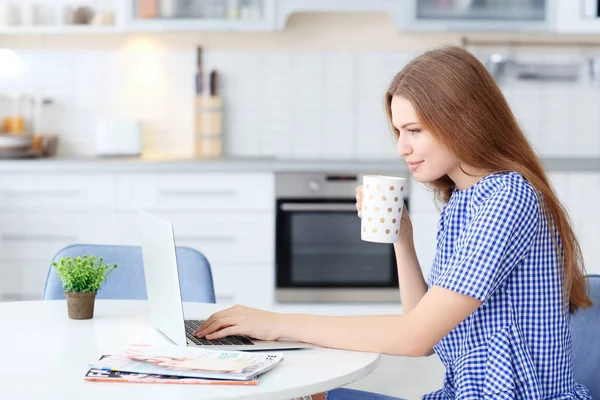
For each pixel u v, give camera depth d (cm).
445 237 179
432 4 487
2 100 516
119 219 463
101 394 138
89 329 185
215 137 513
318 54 521
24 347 169
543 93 525
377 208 178
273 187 467
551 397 169
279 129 525
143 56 519
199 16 486
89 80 520
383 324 167
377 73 523
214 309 212
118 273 252
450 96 165
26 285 464
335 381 150
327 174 468
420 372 412
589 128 528
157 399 135
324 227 472
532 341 168
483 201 168
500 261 159
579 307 186
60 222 463
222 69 521
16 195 461
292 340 176
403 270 198
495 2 489
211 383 144
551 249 169
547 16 489
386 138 527
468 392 165
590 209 468
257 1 486
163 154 523
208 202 466
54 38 516
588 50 523
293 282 473
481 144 167
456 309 160
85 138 522
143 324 191
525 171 169
